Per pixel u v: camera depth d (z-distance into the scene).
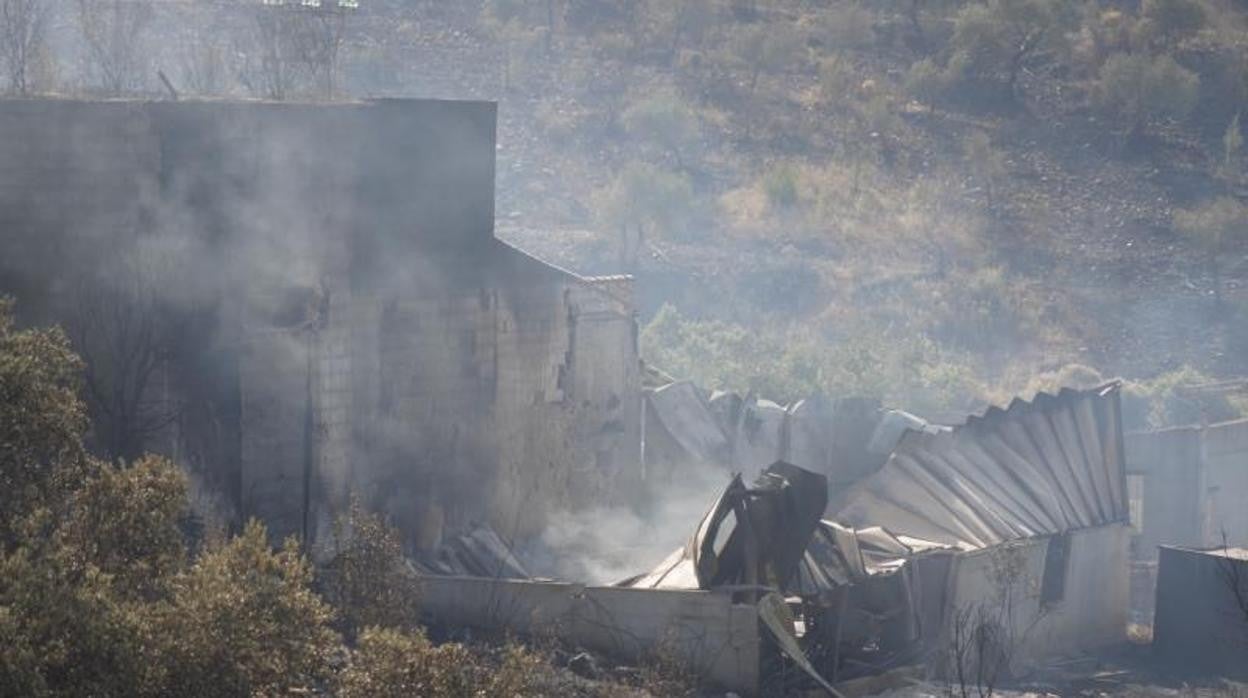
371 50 170.88
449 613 53.38
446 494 60.59
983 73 195.25
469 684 37.91
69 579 35.31
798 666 52.34
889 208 163.25
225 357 55.44
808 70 196.62
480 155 61.25
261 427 55.72
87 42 79.06
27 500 36.62
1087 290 153.88
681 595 51.84
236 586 35.03
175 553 37.50
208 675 33.97
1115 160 181.75
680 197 148.00
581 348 65.56
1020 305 147.25
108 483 36.84
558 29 195.38
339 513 55.44
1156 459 85.25
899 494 64.50
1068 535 66.50
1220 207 162.25
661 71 187.88
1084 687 60.59
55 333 40.53
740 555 53.53
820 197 161.12
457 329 60.88
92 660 32.44
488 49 183.62
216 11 120.25
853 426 74.81
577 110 173.50
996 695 56.66
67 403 38.00
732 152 172.00
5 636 31.23
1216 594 65.88
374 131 58.47
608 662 51.72
